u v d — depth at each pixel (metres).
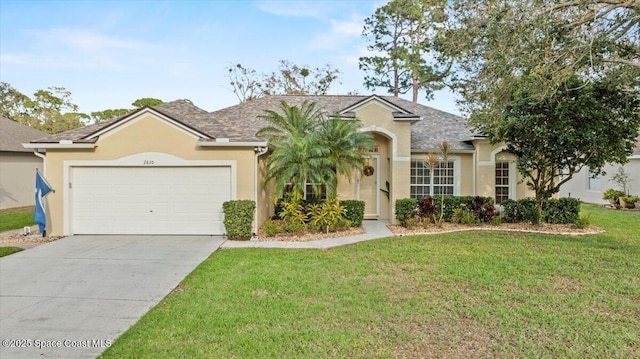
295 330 5.23
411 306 6.12
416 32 31.34
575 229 13.64
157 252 10.35
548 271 8.05
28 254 10.15
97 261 9.41
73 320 5.80
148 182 12.80
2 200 21.20
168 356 4.57
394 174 15.31
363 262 9.02
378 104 15.30
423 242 11.34
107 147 12.70
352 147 13.30
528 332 5.14
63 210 12.70
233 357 4.53
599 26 10.98
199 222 12.84
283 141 13.30
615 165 22.25
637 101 12.64
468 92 15.99
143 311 6.16
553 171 14.30
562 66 10.86
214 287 7.18
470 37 13.45
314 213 13.21
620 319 5.55
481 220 14.80
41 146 12.35
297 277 7.77
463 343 4.86
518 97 12.78
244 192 12.75
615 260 8.91
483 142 16.28
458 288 7.02
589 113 12.28
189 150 12.71
